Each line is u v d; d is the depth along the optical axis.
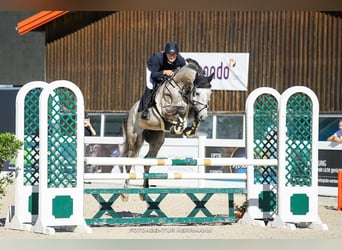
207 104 13.38
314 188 12.34
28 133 11.73
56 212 11.31
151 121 14.01
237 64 22.28
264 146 12.73
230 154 18.98
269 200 12.61
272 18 22.05
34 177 11.79
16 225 11.62
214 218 12.33
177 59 14.10
